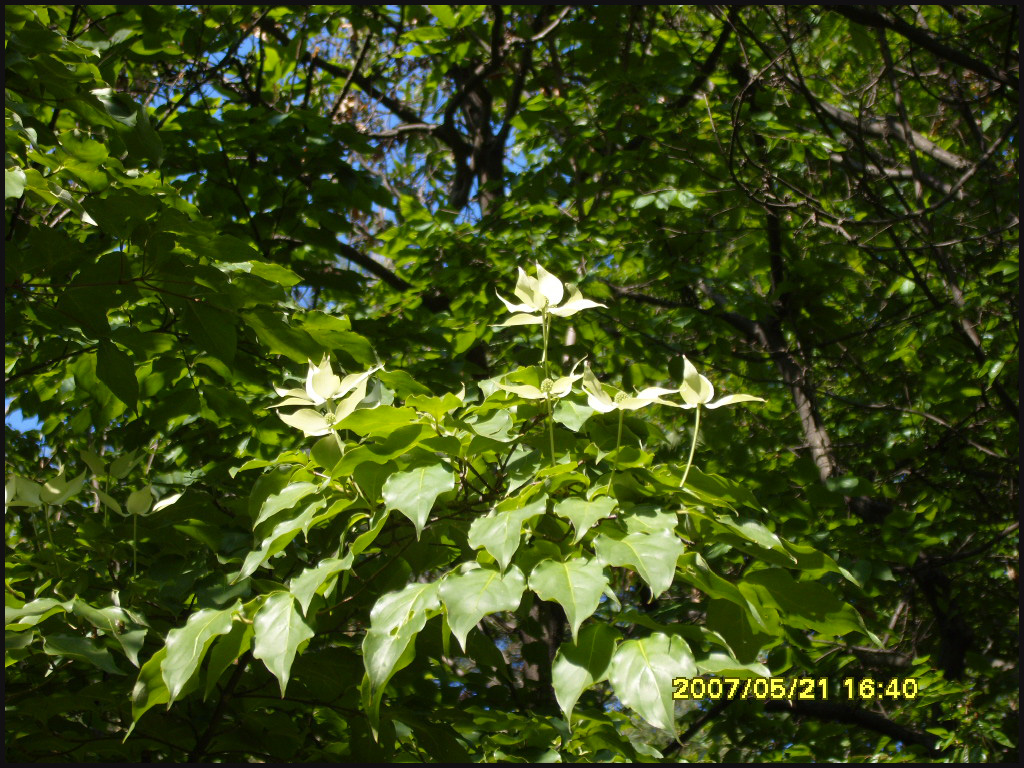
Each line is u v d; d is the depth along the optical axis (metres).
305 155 4.30
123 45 3.95
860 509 4.97
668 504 1.83
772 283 5.51
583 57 5.28
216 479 3.05
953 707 4.62
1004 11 4.59
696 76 5.33
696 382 1.83
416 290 5.16
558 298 1.93
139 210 2.38
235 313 2.66
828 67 6.28
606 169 5.27
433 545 2.18
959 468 5.24
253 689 2.32
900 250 4.55
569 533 1.82
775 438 5.00
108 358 2.50
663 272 5.53
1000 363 4.30
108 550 2.38
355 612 2.31
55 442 4.39
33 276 2.49
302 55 5.92
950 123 6.12
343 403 1.90
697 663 1.61
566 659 1.59
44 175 2.54
